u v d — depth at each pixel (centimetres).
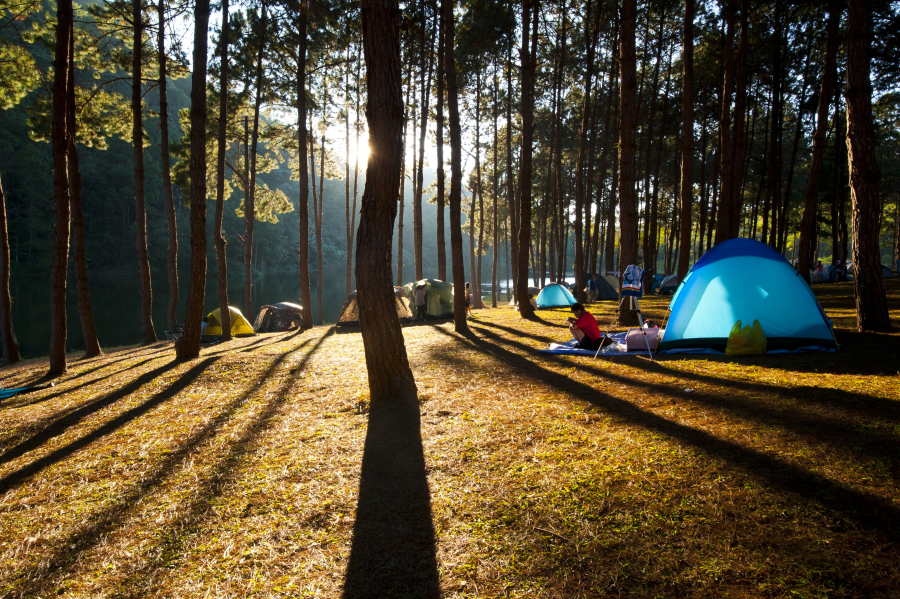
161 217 7131
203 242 1156
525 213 1591
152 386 879
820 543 271
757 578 249
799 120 2452
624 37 1191
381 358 648
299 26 1666
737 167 1819
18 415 757
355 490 403
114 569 321
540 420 535
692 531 295
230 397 770
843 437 403
